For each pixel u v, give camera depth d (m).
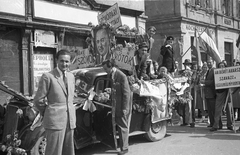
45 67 10.73
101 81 5.95
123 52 6.58
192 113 8.38
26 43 10.06
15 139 4.68
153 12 17.88
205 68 9.20
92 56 7.47
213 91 7.87
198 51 10.42
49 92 3.74
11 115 4.98
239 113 9.49
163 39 17.30
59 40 11.06
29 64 10.14
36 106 3.75
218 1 20.91
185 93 7.74
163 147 5.97
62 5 11.25
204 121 9.48
